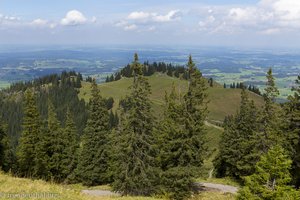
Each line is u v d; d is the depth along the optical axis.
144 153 34.81
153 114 35.50
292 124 35.81
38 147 54.53
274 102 37.97
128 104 34.94
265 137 38.56
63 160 57.34
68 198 16.94
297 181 36.06
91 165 50.53
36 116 55.69
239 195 22.39
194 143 34.41
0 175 20.58
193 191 37.72
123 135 35.22
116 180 35.84
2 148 54.78
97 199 18.83
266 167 21.59
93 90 52.03
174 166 35.00
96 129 51.44
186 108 33.94
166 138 34.97
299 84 35.75
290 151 34.81
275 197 20.69
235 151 52.31
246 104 54.28
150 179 35.38
